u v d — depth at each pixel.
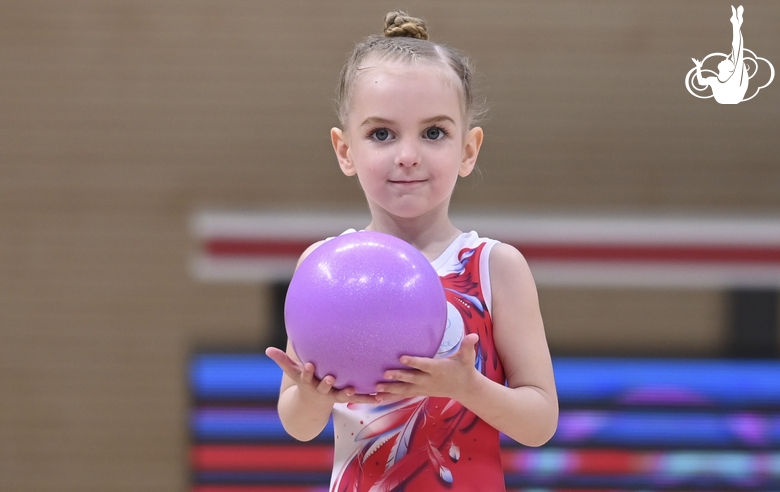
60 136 10.48
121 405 10.42
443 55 3.78
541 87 10.30
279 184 10.39
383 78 3.55
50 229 10.48
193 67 10.42
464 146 3.96
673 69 10.26
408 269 3.12
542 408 3.51
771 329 9.80
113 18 10.42
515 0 10.28
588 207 10.23
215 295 10.34
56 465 10.42
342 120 4.00
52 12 10.43
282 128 10.40
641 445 9.17
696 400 9.21
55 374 10.44
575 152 10.28
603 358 9.33
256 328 10.30
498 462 3.66
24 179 10.49
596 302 9.98
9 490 10.41
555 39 10.30
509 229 10.07
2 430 10.45
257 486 9.17
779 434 9.12
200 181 10.43
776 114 10.16
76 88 10.45
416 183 3.55
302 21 10.39
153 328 10.40
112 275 10.45
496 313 3.68
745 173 10.18
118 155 10.48
